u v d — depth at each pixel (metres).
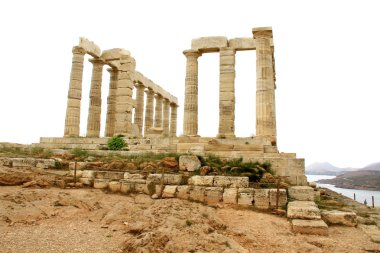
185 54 24.89
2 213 9.34
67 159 18.67
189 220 9.23
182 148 20.50
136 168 16.05
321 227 9.85
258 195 12.49
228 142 19.97
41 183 13.48
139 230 8.88
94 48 27.69
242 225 10.33
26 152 20.17
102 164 16.73
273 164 15.85
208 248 7.72
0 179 12.98
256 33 22.22
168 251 7.45
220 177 13.66
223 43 24.11
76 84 26.06
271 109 21.22
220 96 23.48
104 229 9.30
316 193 16.05
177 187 13.45
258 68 21.77
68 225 9.46
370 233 10.18
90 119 27.75
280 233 9.73
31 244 7.65
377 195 72.31
